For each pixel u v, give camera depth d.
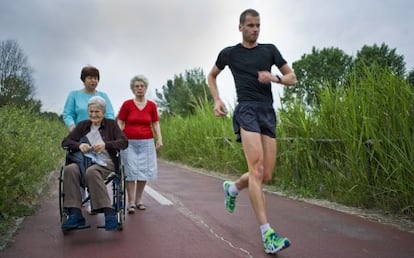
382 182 6.45
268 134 4.70
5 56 26.91
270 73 4.45
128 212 6.58
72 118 6.51
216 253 4.45
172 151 18.72
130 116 6.71
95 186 5.05
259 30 4.69
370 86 6.79
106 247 4.70
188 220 6.02
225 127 12.88
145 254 4.44
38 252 4.52
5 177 5.89
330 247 4.63
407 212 6.09
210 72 5.10
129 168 6.57
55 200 7.57
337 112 7.55
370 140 6.46
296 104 8.87
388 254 4.37
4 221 5.70
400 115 6.05
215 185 10.04
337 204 7.09
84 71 6.55
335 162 7.52
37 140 9.32
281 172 9.10
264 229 4.44
